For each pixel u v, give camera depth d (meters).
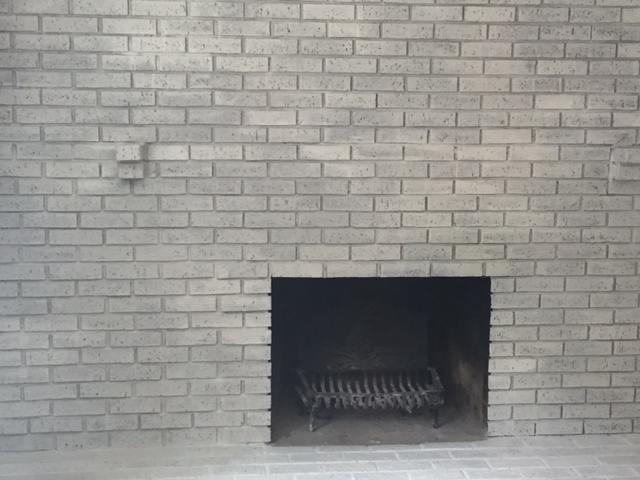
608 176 2.90
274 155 2.77
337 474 2.64
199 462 2.73
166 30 2.68
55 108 2.68
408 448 2.89
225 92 2.72
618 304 2.96
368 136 2.79
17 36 2.64
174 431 2.87
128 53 2.68
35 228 2.72
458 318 3.28
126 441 2.85
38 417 2.81
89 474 2.62
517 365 2.97
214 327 2.83
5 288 2.74
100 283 2.77
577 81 2.83
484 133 2.83
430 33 2.76
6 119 2.67
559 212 2.90
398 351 3.29
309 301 3.25
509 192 2.87
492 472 2.68
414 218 2.84
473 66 2.79
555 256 2.92
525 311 2.94
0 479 2.57
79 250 2.75
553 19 2.80
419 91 2.79
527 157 2.86
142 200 2.75
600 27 2.82
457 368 3.32
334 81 2.75
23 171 2.69
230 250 2.80
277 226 2.80
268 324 2.84
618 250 2.94
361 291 3.27
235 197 2.78
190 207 2.77
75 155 2.71
